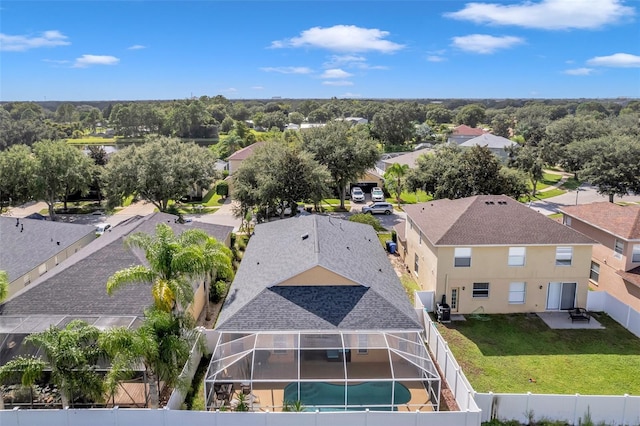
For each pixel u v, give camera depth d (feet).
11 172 160.45
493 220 95.35
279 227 110.42
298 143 192.75
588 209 112.16
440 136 437.99
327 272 73.97
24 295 74.79
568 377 70.28
